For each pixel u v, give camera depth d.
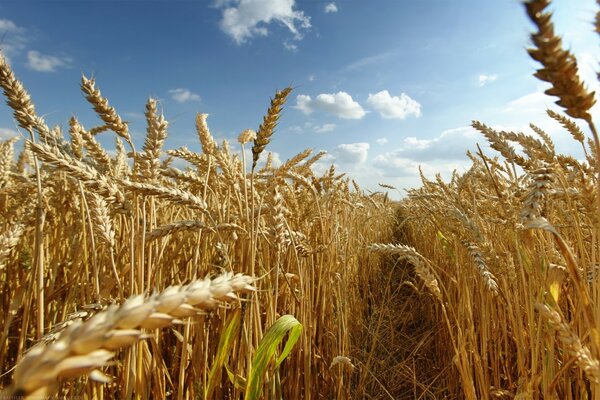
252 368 2.08
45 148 1.82
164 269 3.01
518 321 2.21
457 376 3.43
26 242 3.39
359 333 4.68
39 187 2.06
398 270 7.95
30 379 0.46
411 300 6.25
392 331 4.63
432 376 4.11
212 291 0.69
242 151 2.66
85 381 2.01
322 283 3.97
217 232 2.21
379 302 6.20
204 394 2.22
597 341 1.14
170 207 3.95
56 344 0.50
